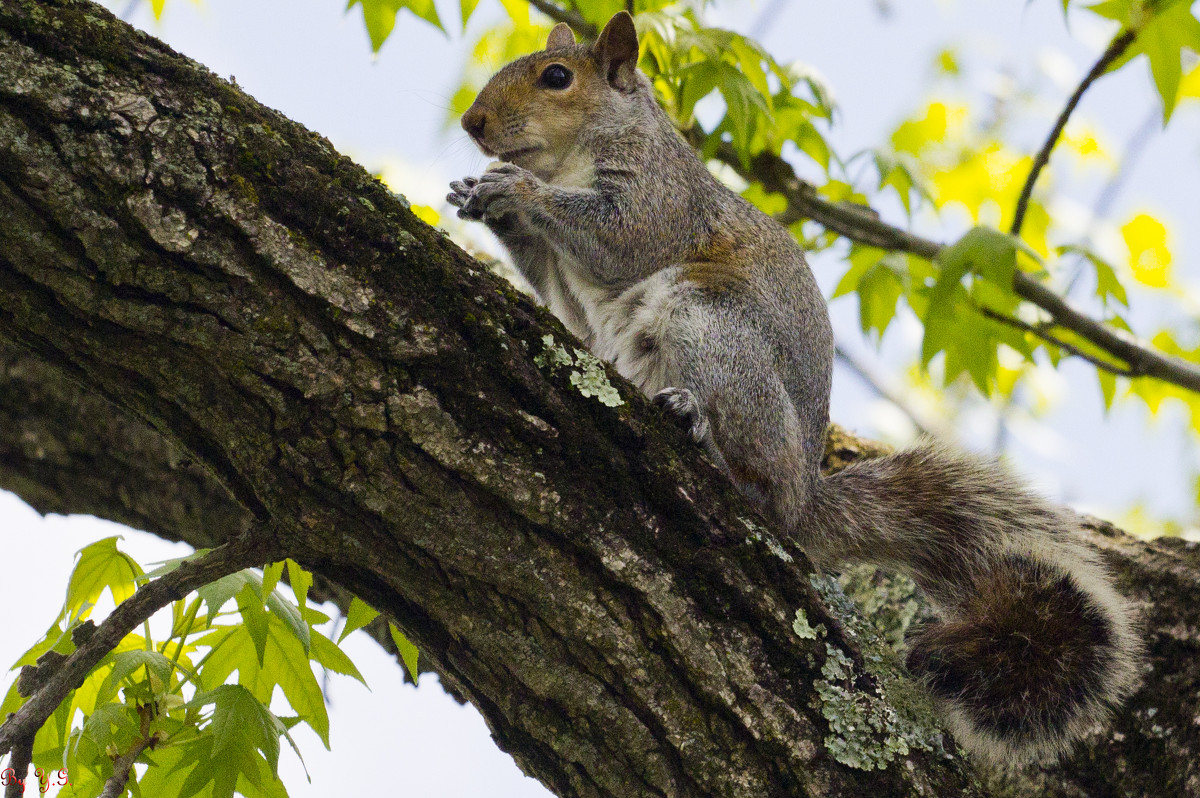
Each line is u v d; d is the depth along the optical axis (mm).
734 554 5902
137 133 4852
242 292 5012
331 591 9125
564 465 5598
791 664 5852
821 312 9273
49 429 9641
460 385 5383
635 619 5641
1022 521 8805
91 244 4793
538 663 5613
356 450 5234
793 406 8602
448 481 5387
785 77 10914
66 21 4852
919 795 5844
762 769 5699
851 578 9289
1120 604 7840
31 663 6000
